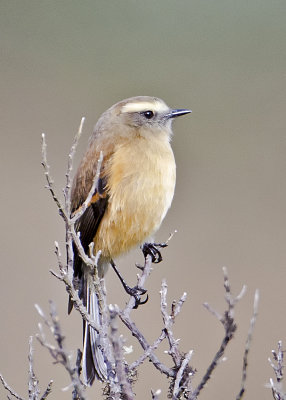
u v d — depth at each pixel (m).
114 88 21.61
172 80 22.19
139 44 23.47
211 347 13.20
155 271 15.41
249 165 19.08
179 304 6.99
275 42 24.00
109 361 6.47
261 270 15.62
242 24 24.67
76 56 22.83
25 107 20.70
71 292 6.53
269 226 17.00
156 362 6.70
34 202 17.38
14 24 23.55
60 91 21.41
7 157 18.78
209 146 19.67
